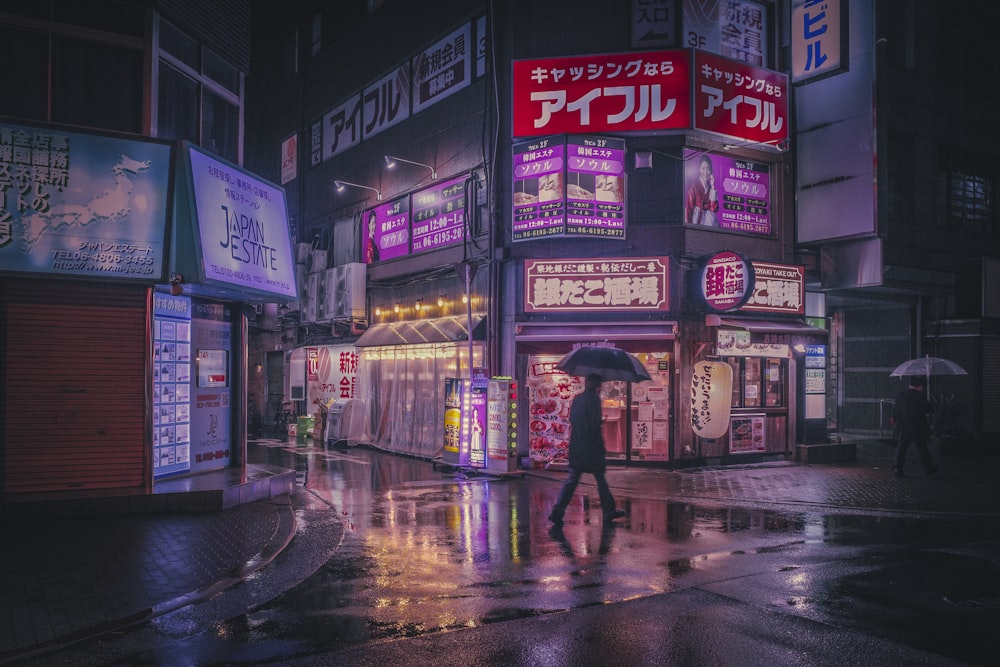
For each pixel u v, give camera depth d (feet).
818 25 49.96
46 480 29.86
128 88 33.35
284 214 41.42
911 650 15.53
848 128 49.32
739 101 49.16
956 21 62.49
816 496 36.45
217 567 22.00
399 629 16.90
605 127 48.11
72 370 30.42
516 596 19.53
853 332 66.54
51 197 29.76
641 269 47.96
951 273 59.77
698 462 48.34
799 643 15.96
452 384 48.80
